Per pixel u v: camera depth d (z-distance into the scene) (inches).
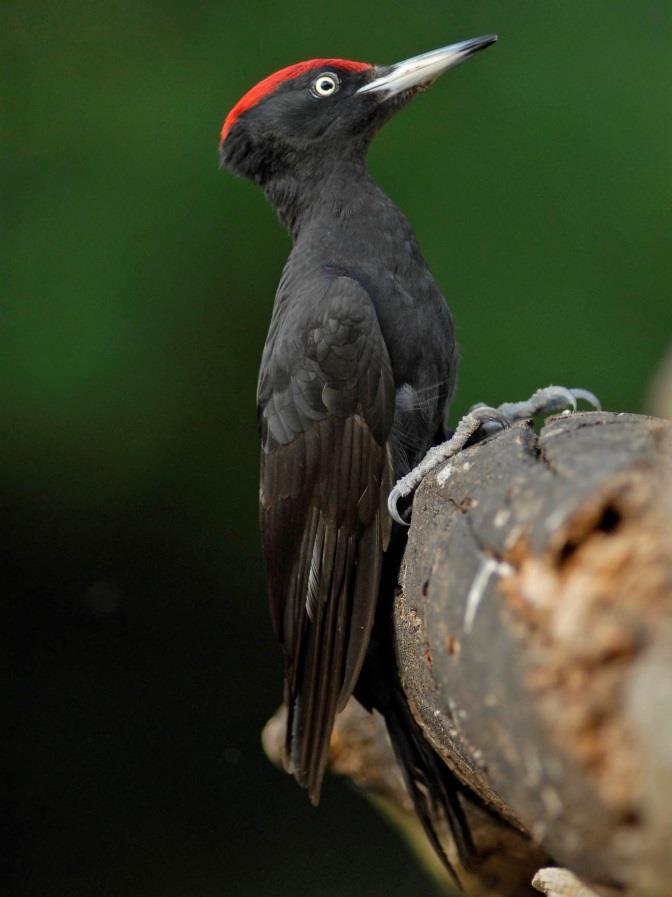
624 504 226.1
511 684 231.8
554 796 225.1
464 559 241.3
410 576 244.8
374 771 252.1
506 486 241.4
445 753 245.4
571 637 221.8
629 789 213.0
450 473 243.6
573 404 249.3
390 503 247.4
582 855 224.8
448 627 241.4
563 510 231.5
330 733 248.4
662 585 218.1
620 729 214.5
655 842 211.3
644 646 215.5
